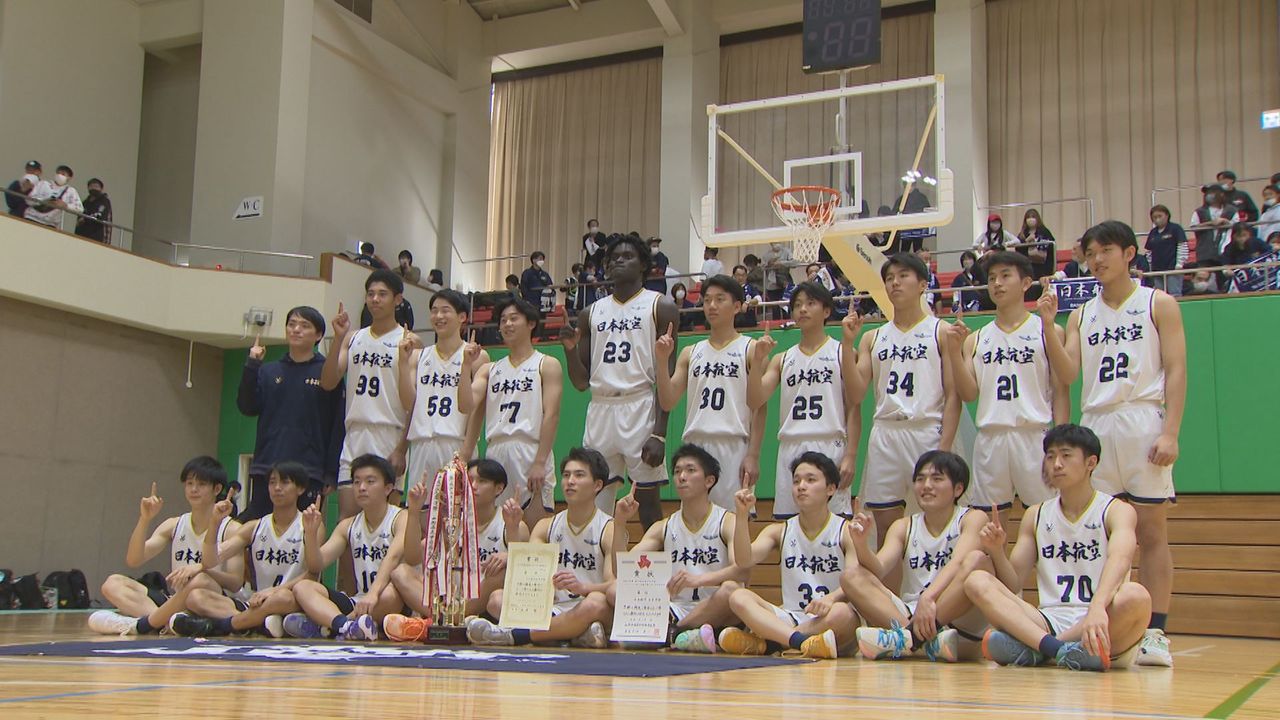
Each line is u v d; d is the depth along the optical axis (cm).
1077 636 449
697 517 600
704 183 1783
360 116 1692
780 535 590
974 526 532
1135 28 1642
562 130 1959
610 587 576
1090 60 1661
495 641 573
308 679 337
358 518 689
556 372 709
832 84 1755
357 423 744
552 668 395
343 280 1480
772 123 1769
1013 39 1706
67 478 1345
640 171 1888
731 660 461
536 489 679
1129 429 555
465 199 1886
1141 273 1010
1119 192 1617
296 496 693
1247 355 942
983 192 1652
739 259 1772
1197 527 929
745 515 561
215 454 1535
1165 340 557
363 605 616
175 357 1488
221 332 1430
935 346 626
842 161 1010
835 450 643
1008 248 1231
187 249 1550
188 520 729
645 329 685
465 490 596
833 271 1352
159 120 1677
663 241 1733
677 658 467
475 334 1434
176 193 1647
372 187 1714
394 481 691
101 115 1577
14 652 455
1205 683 379
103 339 1395
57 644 520
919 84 993
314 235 1593
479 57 1944
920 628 495
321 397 754
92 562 1374
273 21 1544
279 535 691
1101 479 565
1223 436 937
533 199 1959
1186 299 972
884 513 629
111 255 1361
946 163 1605
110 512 1398
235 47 1558
